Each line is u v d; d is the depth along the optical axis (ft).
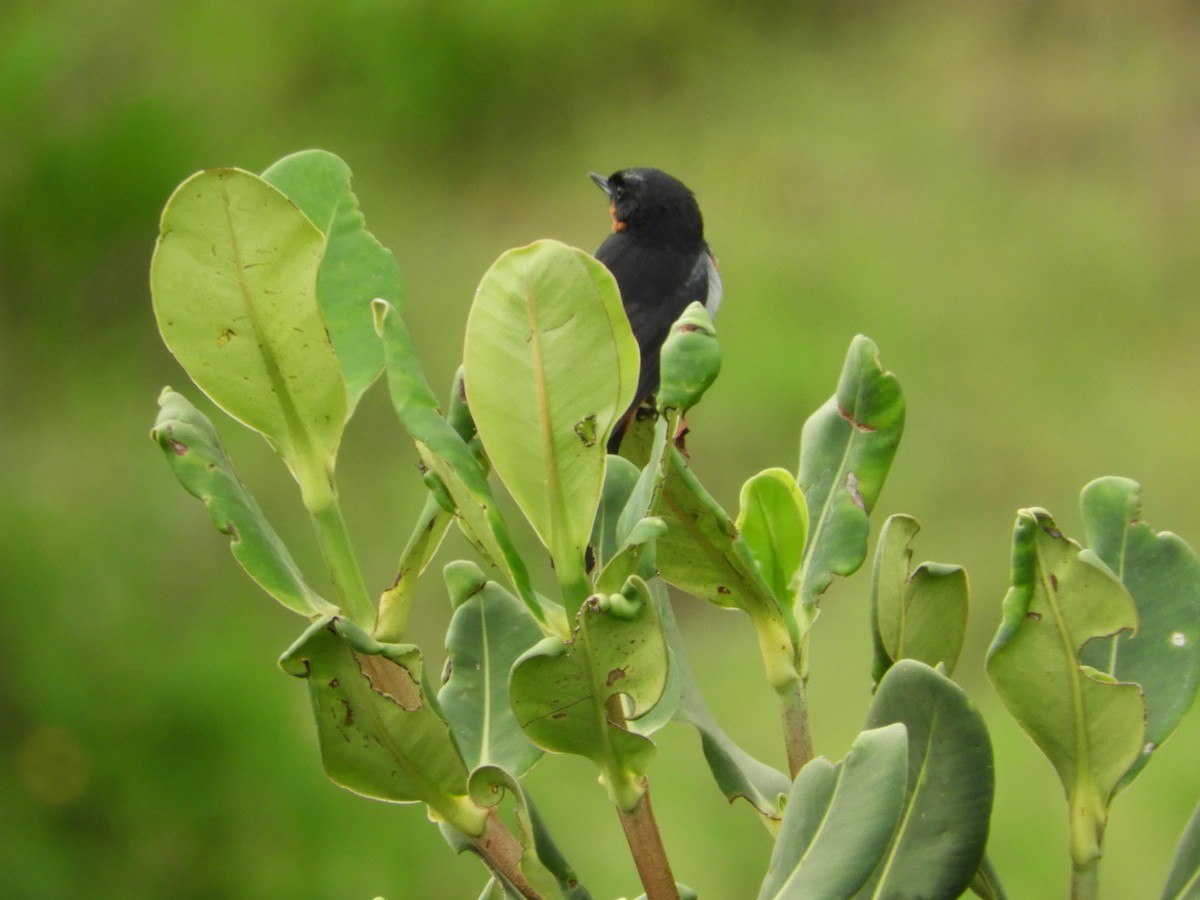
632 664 6.71
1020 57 60.08
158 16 54.19
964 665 40.68
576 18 60.34
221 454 7.52
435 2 59.16
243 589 42.86
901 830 6.93
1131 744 7.69
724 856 33.60
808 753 8.00
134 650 38.91
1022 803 33.68
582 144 59.77
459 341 53.31
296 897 34.24
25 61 52.03
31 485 47.01
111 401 51.80
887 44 61.98
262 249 7.30
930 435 48.01
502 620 8.88
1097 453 46.88
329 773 7.51
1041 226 53.42
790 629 8.03
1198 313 50.60
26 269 52.85
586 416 6.65
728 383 48.44
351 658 7.15
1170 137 56.29
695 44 61.11
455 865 34.30
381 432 47.50
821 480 8.51
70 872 34.86
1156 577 8.48
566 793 34.19
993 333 50.16
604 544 9.02
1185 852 7.69
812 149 58.08
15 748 36.73
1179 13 60.44
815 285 51.80
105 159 52.13
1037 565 7.55
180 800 35.70
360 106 59.16
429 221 57.77
